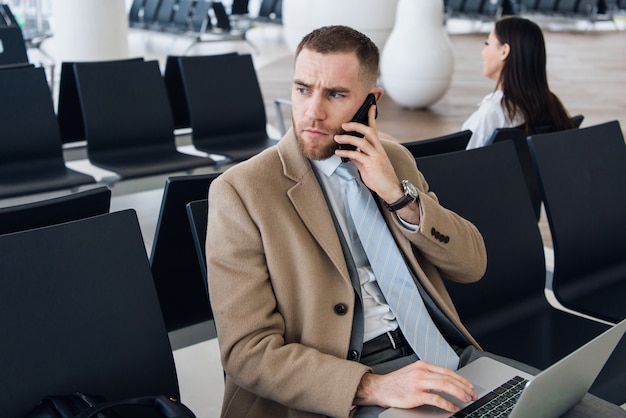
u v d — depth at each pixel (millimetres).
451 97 9141
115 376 1655
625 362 2230
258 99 4785
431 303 1931
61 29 6734
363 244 1880
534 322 2496
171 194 2082
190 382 2742
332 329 1772
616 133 2932
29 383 1553
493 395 1748
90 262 1658
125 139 4316
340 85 1752
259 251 1752
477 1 17109
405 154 2068
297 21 8758
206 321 2527
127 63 4340
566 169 2723
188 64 4551
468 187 2426
